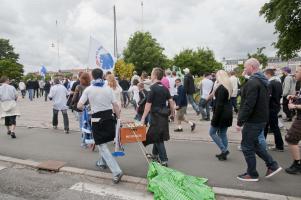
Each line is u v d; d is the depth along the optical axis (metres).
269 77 7.11
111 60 11.46
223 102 6.30
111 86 7.68
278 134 7.14
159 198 4.63
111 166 5.42
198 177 5.45
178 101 9.46
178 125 9.68
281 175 5.65
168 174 5.18
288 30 23.17
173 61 66.62
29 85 24.69
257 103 5.08
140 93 9.68
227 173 5.81
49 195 4.96
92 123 5.41
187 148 7.68
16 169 6.31
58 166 6.28
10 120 9.24
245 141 5.26
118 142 6.08
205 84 11.52
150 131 6.00
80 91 8.09
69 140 8.77
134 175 5.77
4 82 9.11
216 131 6.57
